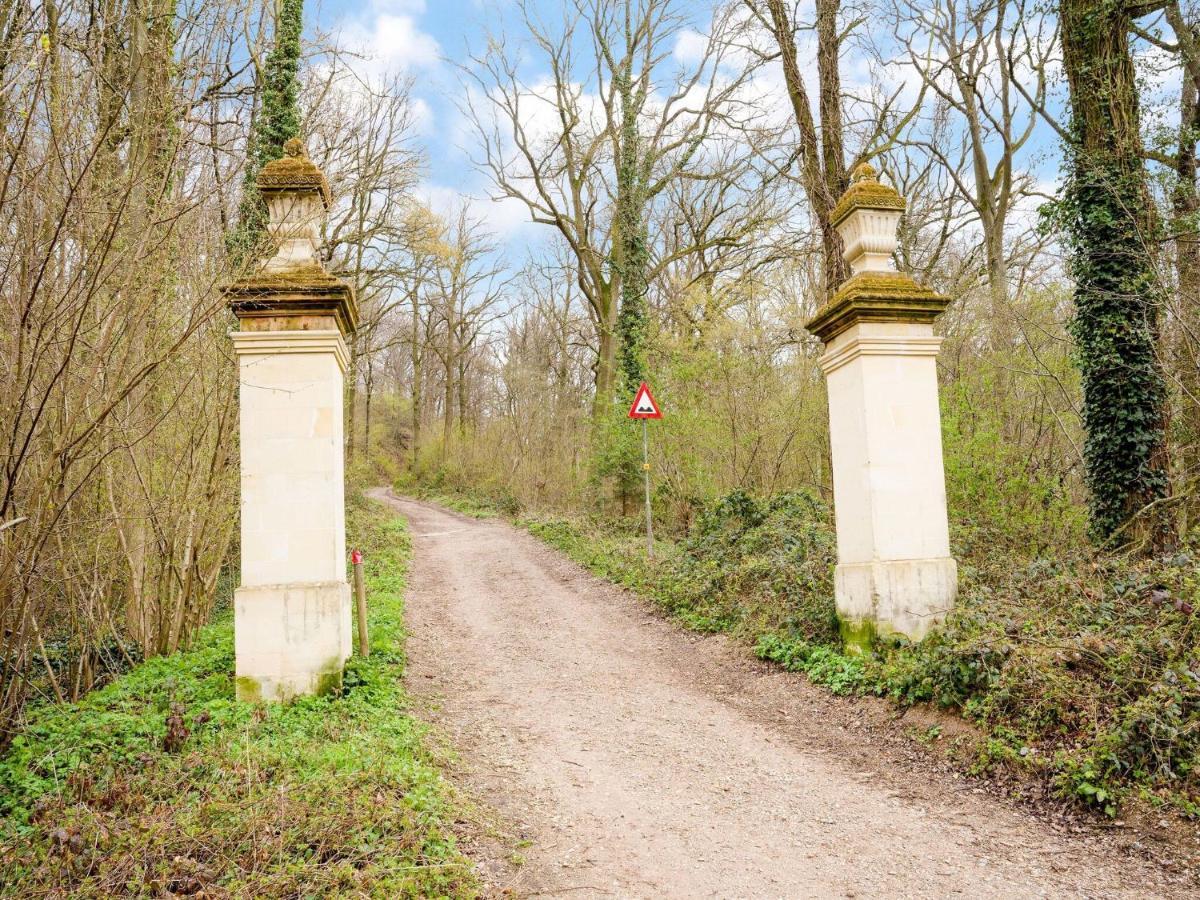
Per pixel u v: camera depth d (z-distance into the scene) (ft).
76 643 26.27
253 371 22.68
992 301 47.62
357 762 16.53
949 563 24.71
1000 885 12.74
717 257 78.02
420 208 70.90
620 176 70.03
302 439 22.66
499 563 54.85
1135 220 31.50
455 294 131.54
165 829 13.21
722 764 18.84
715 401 52.29
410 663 27.94
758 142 68.23
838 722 21.35
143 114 21.09
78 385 20.43
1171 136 34.17
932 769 17.76
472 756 19.42
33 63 16.66
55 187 18.15
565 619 36.42
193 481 27.37
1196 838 13.20
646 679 26.61
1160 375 32.09
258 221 26.18
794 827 15.29
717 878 13.32
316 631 22.17
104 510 26.23
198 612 29.30
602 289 78.69
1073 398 39.70
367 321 97.19
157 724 19.70
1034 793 15.70
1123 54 33.63
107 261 20.15
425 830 13.97
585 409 95.50
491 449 116.98
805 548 33.65
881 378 25.09
